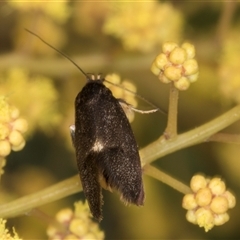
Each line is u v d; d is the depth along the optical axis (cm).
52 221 12
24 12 14
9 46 15
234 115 11
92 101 11
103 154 11
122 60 14
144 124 14
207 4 14
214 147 14
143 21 13
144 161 11
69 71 14
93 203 11
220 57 13
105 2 14
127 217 14
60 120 14
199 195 11
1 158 11
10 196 14
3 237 11
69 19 14
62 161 15
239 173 14
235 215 14
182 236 14
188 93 14
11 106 11
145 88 14
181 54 11
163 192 14
